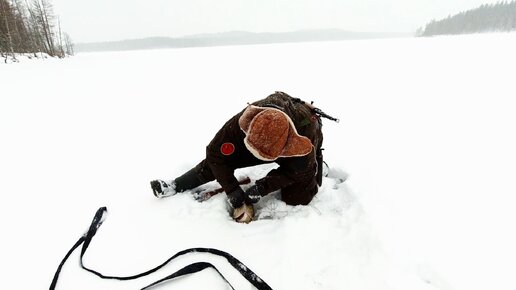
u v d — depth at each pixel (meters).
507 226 1.97
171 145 3.45
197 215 2.04
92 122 4.42
